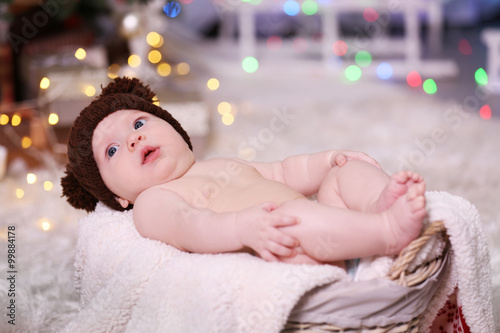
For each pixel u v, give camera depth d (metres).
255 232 1.02
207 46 5.27
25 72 3.14
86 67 2.69
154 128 1.28
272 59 4.97
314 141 2.79
